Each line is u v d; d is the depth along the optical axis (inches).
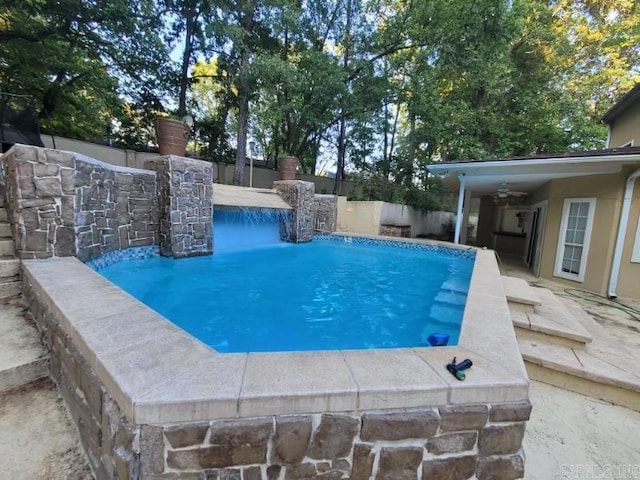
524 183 320.8
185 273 213.2
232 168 567.2
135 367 55.7
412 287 214.1
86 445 66.2
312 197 388.8
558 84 544.4
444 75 478.0
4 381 83.0
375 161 613.6
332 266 269.1
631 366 111.2
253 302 174.7
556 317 144.6
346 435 52.7
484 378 57.5
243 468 50.8
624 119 338.6
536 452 81.2
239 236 319.3
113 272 189.8
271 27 443.2
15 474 62.6
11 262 129.4
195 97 671.1
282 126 572.4
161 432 47.9
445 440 55.5
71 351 73.1
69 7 347.3
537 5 485.7
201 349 63.4
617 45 526.0
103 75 466.0
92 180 165.9
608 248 229.5
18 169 129.7
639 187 219.5
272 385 52.1
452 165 286.8
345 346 129.5
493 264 204.8
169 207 222.4
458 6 428.5
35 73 413.4
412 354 66.4
